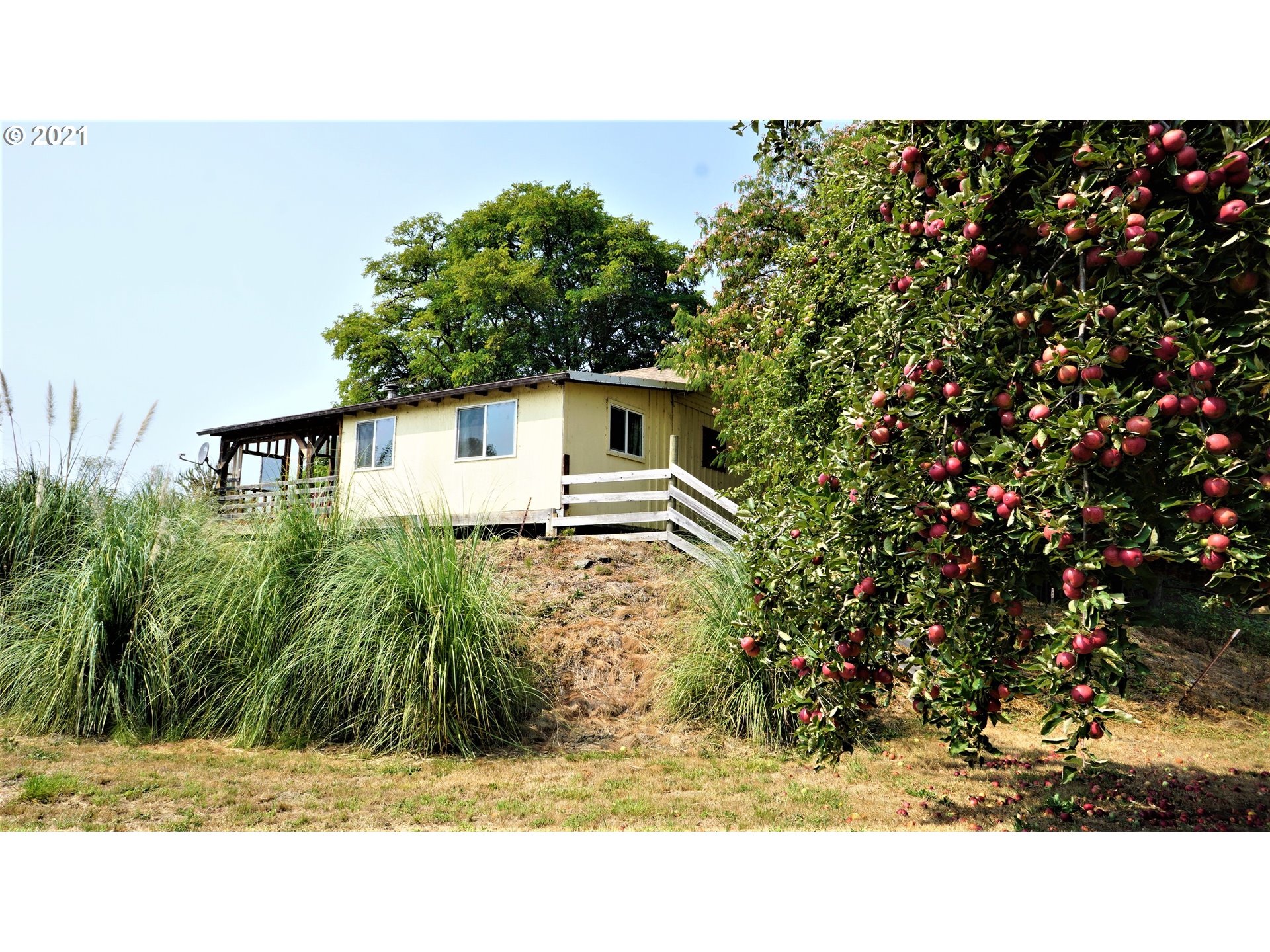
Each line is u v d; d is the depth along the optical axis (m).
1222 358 2.75
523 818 4.70
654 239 27.89
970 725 3.78
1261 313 2.87
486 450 14.54
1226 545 2.70
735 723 6.86
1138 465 3.06
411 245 31.14
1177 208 3.00
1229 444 2.72
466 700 6.42
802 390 8.95
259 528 7.23
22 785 5.06
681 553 11.30
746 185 15.45
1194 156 2.87
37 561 7.51
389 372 30.08
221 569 7.01
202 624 6.78
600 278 26.23
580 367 27.41
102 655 6.52
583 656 7.96
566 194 28.66
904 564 3.74
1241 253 2.89
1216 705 9.78
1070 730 7.84
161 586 6.75
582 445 13.93
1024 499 3.06
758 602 4.59
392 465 15.84
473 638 6.54
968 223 3.38
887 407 3.57
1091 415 2.78
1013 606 3.61
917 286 3.69
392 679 6.27
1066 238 3.03
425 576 6.47
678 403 16.34
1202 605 3.29
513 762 6.03
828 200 8.35
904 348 3.68
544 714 7.01
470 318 26.66
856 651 3.98
